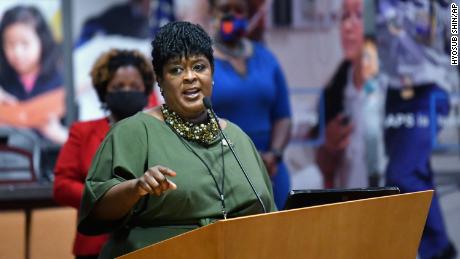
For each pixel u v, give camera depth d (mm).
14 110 10844
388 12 10727
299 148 10578
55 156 10820
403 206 4344
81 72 11070
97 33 11117
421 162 10656
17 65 10891
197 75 4594
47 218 8352
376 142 10680
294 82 10578
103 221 4500
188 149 4602
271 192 5031
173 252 3812
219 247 3662
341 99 10688
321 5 10641
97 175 4500
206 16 10602
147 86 6773
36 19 10984
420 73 10727
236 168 4695
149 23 11070
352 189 4449
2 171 8438
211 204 4496
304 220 3928
